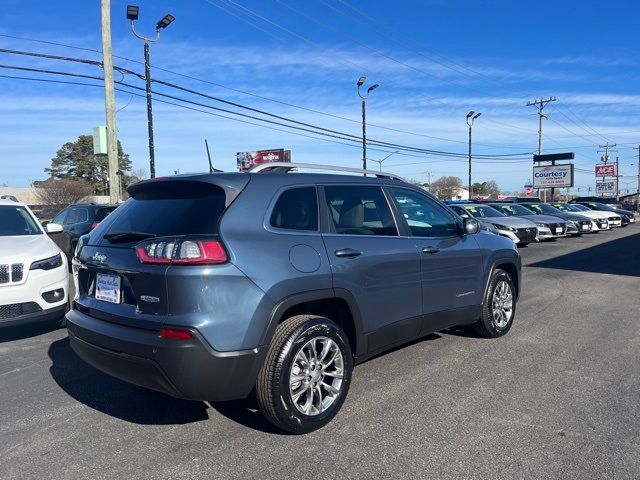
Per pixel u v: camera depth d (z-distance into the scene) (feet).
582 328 21.76
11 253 19.58
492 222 58.39
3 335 21.34
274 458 11.09
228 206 11.71
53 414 13.50
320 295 12.45
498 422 12.68
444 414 13.16
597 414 13.08
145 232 12.06
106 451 11.47
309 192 13.39
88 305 12.75
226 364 10.88
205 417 13.20
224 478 10.34
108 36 53.67
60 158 236.02
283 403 11.64
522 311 25.25
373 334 14.07
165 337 10.67
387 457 11.08
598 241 68.54
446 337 20.25
